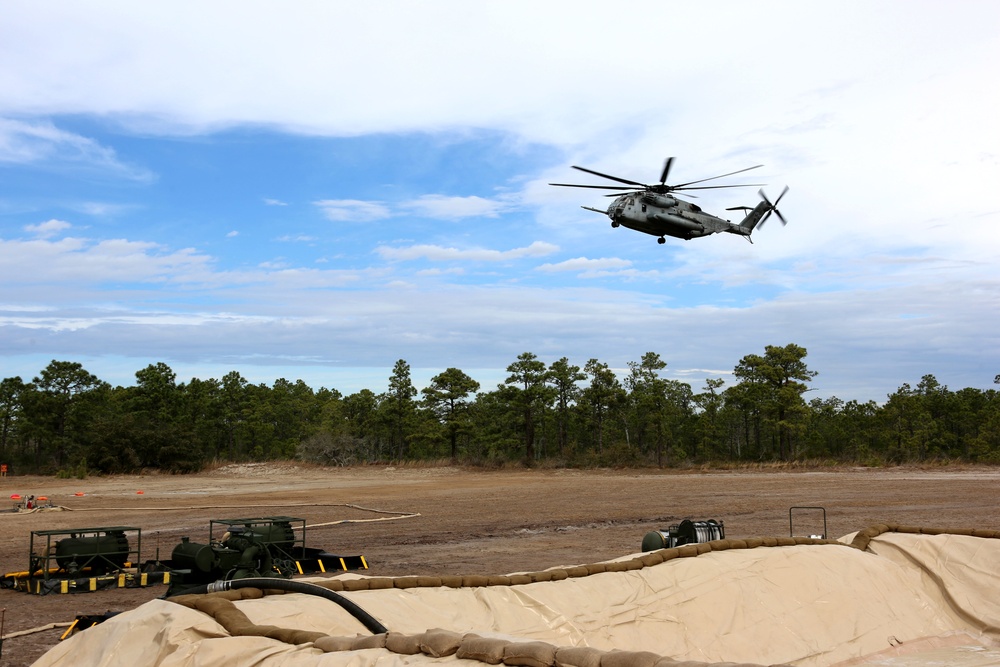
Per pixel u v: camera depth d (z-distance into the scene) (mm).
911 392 92750
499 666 4500
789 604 7957
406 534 23125
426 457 77750
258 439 86688
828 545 9438
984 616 8430
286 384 120062
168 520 27234
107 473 61875
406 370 75312
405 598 6746
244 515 29125
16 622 11695
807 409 72000
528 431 70125
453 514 29344
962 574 9031
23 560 18375
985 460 62844
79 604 13078
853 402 87000
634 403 78938
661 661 4246
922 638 8102
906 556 9461
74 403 72688
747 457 75000
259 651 4961
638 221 25375
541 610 7094
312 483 52219
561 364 74062
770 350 73062
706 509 29844
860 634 7848
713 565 8320
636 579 7953
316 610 5969
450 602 6918
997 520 24438
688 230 26500
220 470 65875
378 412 77312
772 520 25672
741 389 74625
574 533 23078
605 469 65875
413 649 4801
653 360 79562
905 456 65250
